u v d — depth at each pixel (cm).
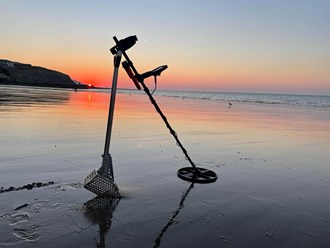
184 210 320
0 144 607
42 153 544
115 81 346
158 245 244
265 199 370
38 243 233
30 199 319
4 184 365
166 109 2219
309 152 709
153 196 356
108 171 344
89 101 2661
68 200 322
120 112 1655
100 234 255
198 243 251
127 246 239
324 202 369
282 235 275
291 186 430
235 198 367
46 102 2089
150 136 830
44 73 13675
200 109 2422
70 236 247
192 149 673
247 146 754
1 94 2783
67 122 1033
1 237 238
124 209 311
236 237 266
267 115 2055
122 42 349
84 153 563
